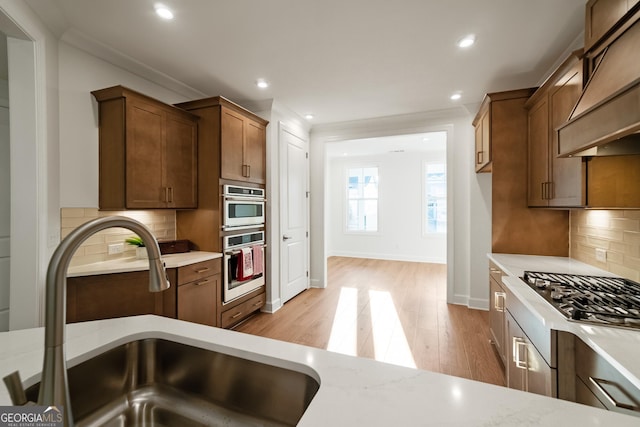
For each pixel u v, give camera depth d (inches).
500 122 107.0
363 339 112.0
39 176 72.4
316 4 72.7
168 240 116.3
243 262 121.2
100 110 94.3
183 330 39.9
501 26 81.2
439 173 270.2
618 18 53.2
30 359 32.0
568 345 45.9
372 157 288.8
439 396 25.2
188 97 127.0
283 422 32.0
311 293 172.1
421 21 79.2
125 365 37.9
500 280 91.7
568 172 77.4
